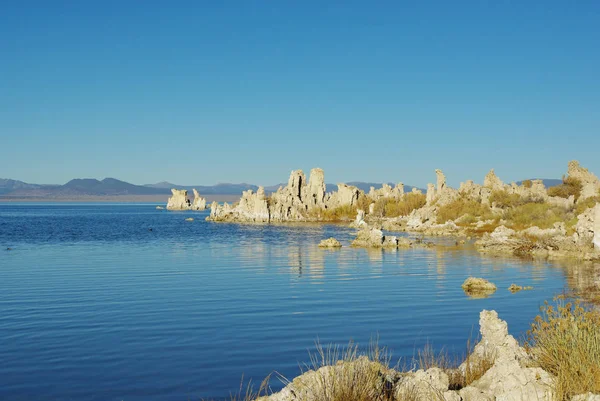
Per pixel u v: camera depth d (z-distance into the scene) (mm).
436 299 32438
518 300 31906
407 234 100250
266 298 32656
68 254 62969
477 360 14188
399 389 11281
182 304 30688
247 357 20391
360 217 142375
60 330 24609
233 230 126938
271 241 88938
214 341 22672
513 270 46531
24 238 92062
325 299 32344
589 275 42688
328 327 25109
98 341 22719
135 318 27031
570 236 68500
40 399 16422
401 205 175375
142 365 19484
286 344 22188
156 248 72688
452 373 14273
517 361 12125
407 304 30781
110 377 18234
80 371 18875
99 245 77438
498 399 10438
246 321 26328
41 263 52938
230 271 46750
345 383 10852
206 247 74875
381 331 24328
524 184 129875
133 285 38000
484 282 36094
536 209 97500
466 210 117500
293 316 27484
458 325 25453
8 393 16891
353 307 29828
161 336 23547
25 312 28531
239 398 16219
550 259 55469
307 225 156875
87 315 27719
